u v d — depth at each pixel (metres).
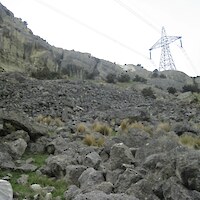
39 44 79.56
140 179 8.00
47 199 7.85
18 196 7.89
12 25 81.44
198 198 6.80
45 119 21.30
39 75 54.66
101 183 8.19
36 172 10.30
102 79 76.81
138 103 35.31
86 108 29.05
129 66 107.50
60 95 32.38
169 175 7.69
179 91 72.56
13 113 14.55
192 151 8.40
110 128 17.92
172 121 20.95
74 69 80.31
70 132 17.14
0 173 9.75
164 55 102.56
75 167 9.66
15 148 12.05
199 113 27.27
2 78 37.16
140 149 10.14
